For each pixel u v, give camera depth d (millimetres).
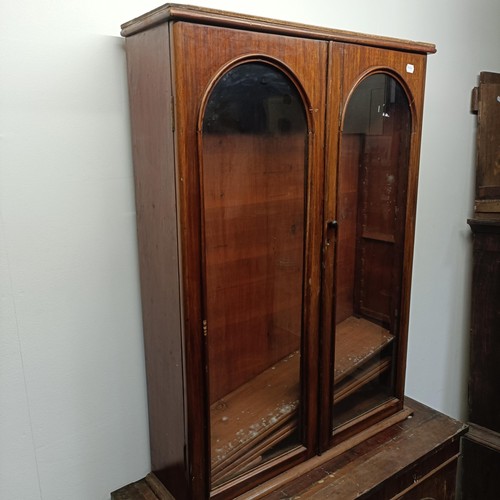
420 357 1796
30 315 941
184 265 816
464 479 1878
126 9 953
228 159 897
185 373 866
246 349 1004
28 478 991
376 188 1113
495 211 1678
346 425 1140
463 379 1992
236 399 999
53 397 993
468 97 1690
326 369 1059
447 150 1674
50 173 919
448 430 1211
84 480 1062
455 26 1591
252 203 951
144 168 923
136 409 1105
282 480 1008
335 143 968
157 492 1045
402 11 1438
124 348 1065
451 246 1792
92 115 945
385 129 1083
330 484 1012
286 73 863
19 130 876
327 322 1037
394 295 1196
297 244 977
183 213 794
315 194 958
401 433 1195
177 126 763
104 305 1023
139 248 1012
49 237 938
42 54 876
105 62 944
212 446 950
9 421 951
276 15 1171
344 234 1091
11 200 889
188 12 729
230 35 782
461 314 1907
